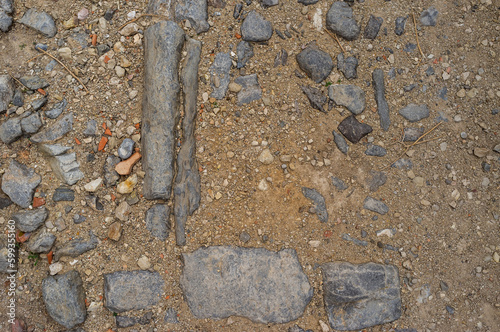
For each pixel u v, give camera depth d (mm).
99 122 2779
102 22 2861
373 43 3020
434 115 2984
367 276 2705
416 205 2881
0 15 2812
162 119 2719
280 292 2676
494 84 3051
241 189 2809
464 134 2979
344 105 2926
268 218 2789
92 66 2822
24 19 2850
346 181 2877
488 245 2879
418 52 3039
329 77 2949
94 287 2650
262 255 2713
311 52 2934
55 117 2756
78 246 2652
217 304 2641
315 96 2922
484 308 2811
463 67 3051
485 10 3096
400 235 2834
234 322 2652
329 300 2699
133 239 2699
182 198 2725
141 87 2848
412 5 3092
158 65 2732
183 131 2785
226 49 2910
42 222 2654
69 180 2688
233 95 2877
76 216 2686
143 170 2744
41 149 2709
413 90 2998
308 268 2748
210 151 2832
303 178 2855
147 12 2893
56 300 2570
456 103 3016
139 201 2727
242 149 2848
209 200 2777
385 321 2709
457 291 2809
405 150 2932
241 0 2971
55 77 2801
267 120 2883
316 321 2705
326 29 3006
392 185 2893
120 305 2615
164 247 2703
